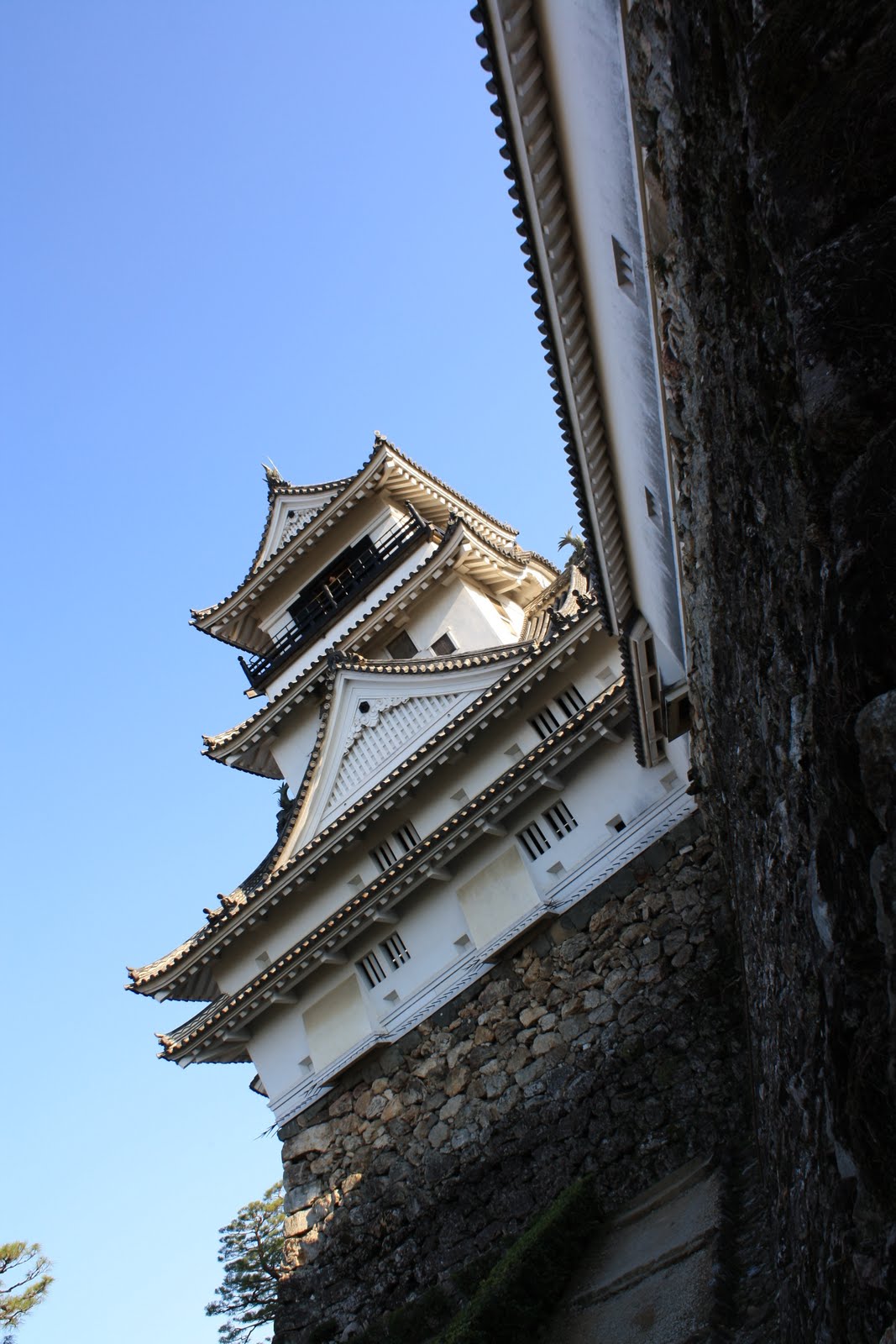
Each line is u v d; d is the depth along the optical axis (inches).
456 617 1261.1
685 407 384.2
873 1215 196.5
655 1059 837.8
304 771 1321.4
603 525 657.6
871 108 159.5
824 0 167.9
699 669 579.2
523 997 936.3
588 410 563.2
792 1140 345.7
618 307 444.5
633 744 959.0
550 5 357.7
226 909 1114.1
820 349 161.8
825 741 182.7
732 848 579.5
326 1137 1023.6
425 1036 987.3
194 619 1470.2
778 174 176.6
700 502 392.8
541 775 952.9
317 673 1290.6
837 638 166.2
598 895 930.7
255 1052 1108.5
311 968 1045.8
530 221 465.4
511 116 418.9
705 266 274.1
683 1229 589.9
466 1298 832.9
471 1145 913.5
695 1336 407.2
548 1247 667.4
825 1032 232.5
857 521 157.8
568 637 973.8
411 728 1138.7
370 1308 923.4
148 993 1135.6
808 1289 288.0
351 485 1405.0
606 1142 830.5
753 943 481.7
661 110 289.4
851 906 184.5
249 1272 1846.7
